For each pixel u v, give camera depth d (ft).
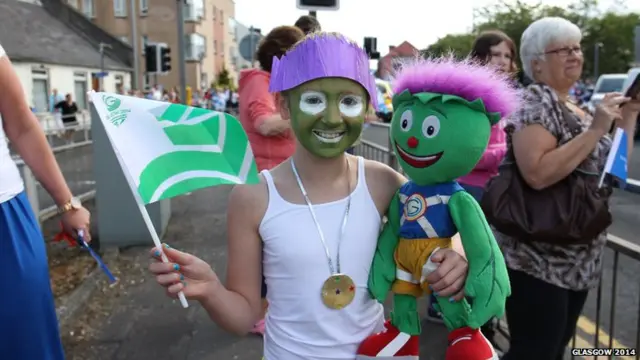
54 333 6.41
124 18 130.00
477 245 4.90
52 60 81.20
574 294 7.91
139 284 14.92
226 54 175.11
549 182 7.15
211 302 5.08
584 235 7.16
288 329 5.41
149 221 4.76
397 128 5.41
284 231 5.32
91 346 11.47
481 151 5.15
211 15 151.84
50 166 6.81
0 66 6.08
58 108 68.03
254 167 5.12
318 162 5.42
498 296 4.80
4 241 5.90
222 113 5.13
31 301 6.06
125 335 11.95
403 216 5.35
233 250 5.47
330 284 5.29
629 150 8.20
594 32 147.13
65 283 14.87
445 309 5.16
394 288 5.41
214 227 21.17
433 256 4.99
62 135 29.30
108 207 18.11
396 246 5.46
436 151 5.10
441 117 5.10
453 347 5.06
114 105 4.83
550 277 7.31
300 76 5.07
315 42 5.03
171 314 13.00
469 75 5.13
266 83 10.87
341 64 5.00
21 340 6.03
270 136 10.65
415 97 5.32
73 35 103.04
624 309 13.92
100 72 90.74
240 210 5.44
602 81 58.90
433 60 5.42
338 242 5.35
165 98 91.56
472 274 4.85
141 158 4.76
